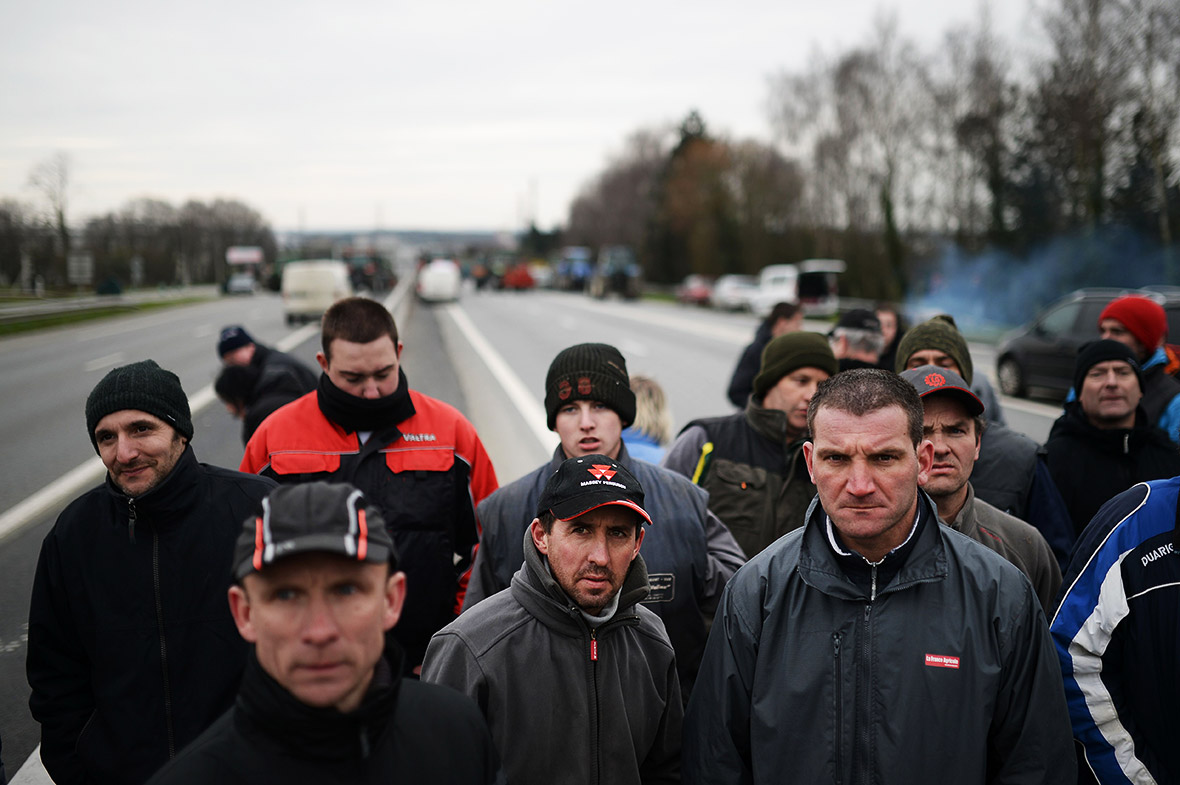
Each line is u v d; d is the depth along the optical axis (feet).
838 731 6.68
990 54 111.55
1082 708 7.49
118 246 244.22
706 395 45.03
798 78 141.49
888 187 127.44
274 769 4.96
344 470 10.84
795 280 112.06
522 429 32.65
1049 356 43.68
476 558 9.68
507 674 7.16
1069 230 89.86
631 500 7.00
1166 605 7.23
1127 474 11.98
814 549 7.02
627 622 7.46
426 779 5.33
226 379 15.87
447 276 131.85
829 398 6.82
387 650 5.34
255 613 4.90
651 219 224.74
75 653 8.18
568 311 118.21
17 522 22.91
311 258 196.34
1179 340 35.86
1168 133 80.38
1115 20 79.92
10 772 11.52
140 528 8.14
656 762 7.85
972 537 8.96
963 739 6.46
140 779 7.98
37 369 56.34
